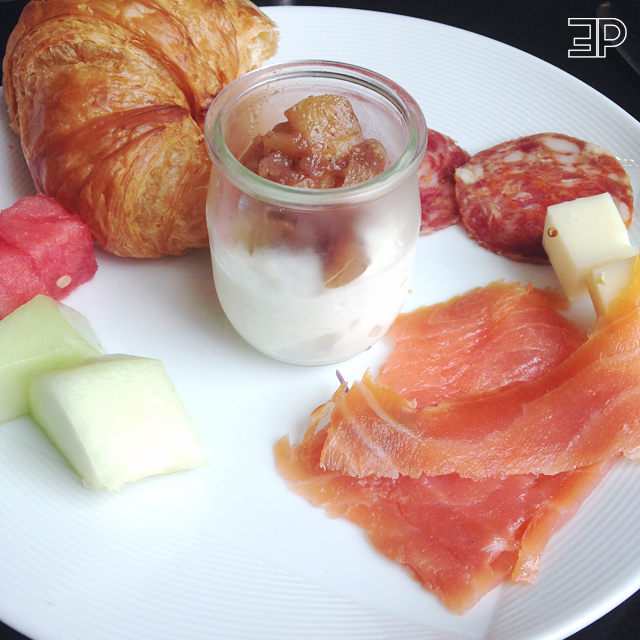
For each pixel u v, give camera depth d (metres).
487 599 0.33
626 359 0.37
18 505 0.35
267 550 0.35
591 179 0.43
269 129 0.38
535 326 0.39
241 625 0.33
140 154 0.38
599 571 0.33
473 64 0.48
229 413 0.38
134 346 0.40
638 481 0.36
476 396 0.37
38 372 0.36
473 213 0.43
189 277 0.42
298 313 0.36
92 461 0.34
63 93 0.39
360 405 0.36
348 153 0.34
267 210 0.34
